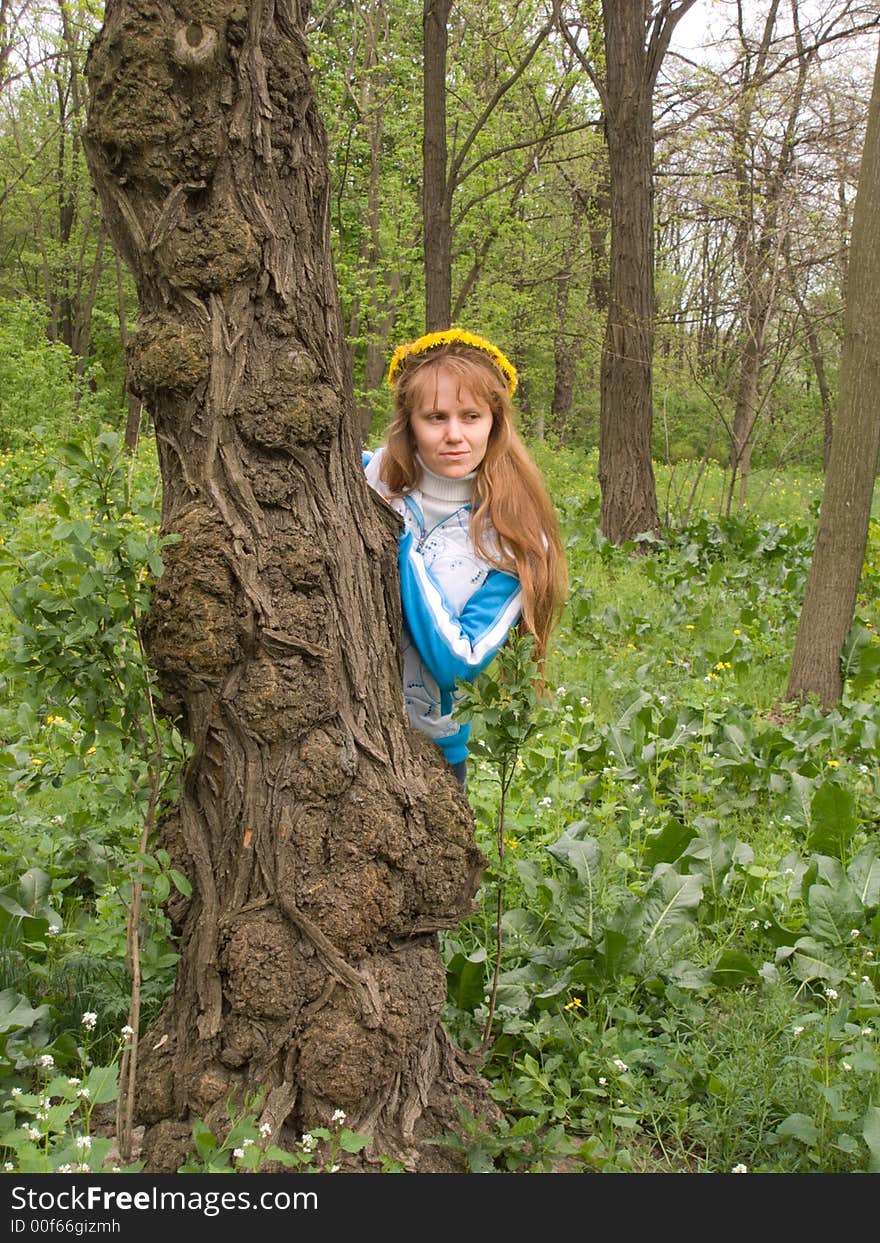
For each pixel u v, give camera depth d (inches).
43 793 162.1
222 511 86.9
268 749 88.4
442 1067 99.7
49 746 170.7
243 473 87.1
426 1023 93.4
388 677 94.6
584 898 138.9
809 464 1048.8
